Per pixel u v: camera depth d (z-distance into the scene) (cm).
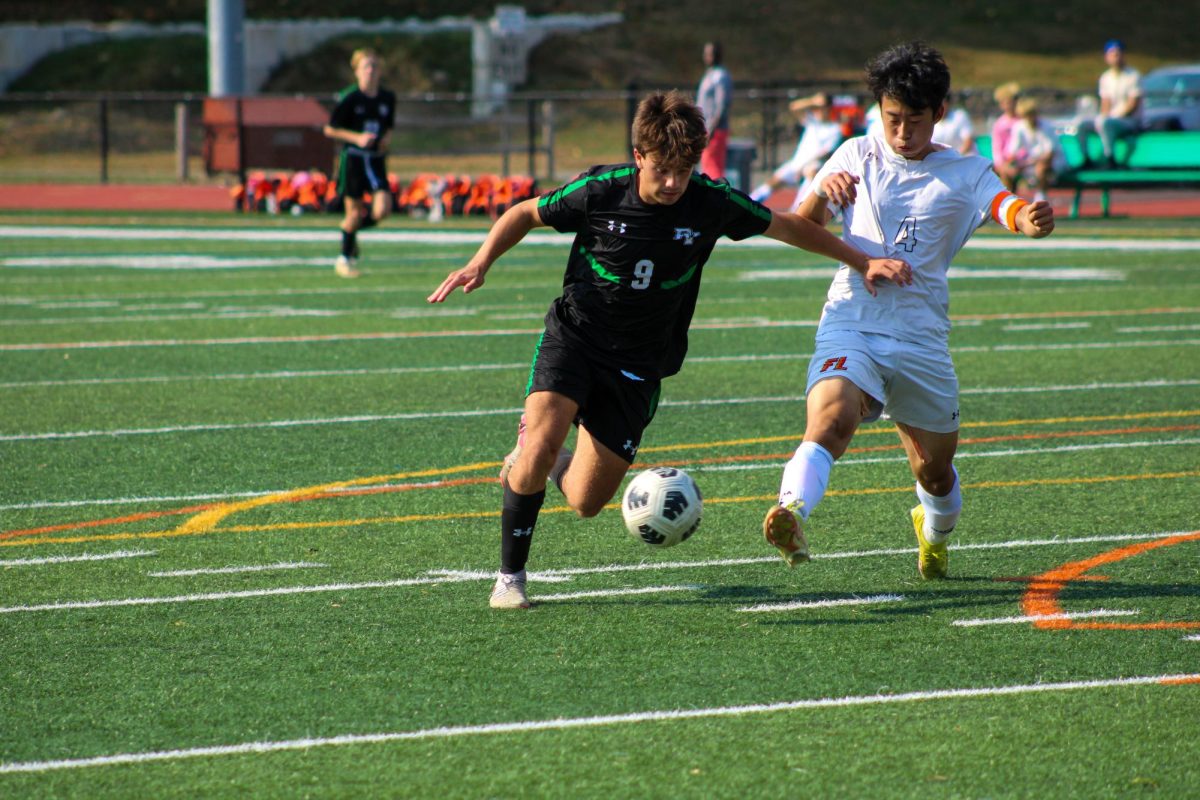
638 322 2102
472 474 3058
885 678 1864
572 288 2134
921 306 2150
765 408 3800
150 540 2553
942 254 2161
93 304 5850
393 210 10369
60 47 17550
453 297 6119
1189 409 3766
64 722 1723
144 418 3625
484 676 1872
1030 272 7025
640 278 2062
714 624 2089
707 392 4028
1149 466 3130
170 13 19450
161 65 17212
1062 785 1545
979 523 2675
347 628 2072
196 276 6812
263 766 1596
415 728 1700
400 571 2366
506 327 5275
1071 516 2717
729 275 7050
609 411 2139
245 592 2252
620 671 1891
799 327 5291
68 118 15800
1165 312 5616
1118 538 2561
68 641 2017
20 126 15525
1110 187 9606
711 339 5006
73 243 8288
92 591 2256
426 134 15925
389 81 17588
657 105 1969
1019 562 2416
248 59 17525
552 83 17900
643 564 2409
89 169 14025
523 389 4056
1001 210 2086
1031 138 9281
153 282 6569
